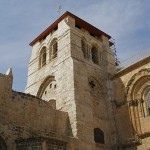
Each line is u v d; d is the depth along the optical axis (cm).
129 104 3181
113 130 3180
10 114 2364
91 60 3691
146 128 2944
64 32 3662
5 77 2461
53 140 2225
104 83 3609
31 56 4291
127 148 2962
